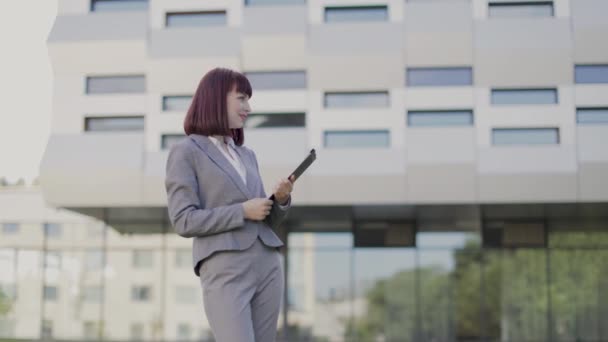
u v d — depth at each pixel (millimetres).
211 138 3090
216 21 19047
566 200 17609
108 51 18938
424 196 17906
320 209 19266
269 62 18703
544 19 18156
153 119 18844
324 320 20844
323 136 18406
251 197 3055
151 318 21469
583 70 18047
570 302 20328
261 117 18703
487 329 20438
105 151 18703
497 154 17828
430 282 20797
